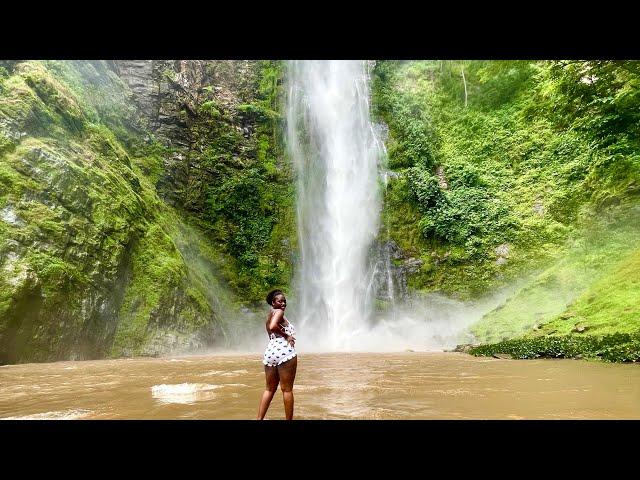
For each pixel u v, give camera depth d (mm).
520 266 23703
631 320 10664
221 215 25938
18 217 13289
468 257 25297
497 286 23766
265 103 30297
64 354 13211
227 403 5391
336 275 27750
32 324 12438
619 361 8438
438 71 33500
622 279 13047
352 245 28656
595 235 17594
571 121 15219
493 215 25938
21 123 14859
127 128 23359
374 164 30719
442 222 26781
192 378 8164
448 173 29188
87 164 16906
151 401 5605
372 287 27203
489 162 28391
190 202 25094
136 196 18969
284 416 4645
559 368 8211
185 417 4602
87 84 21203
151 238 18391
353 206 29797
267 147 29219
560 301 15516
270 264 25797
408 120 31719
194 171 25969
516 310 16672
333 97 32031
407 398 5582
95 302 14594
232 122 28812
